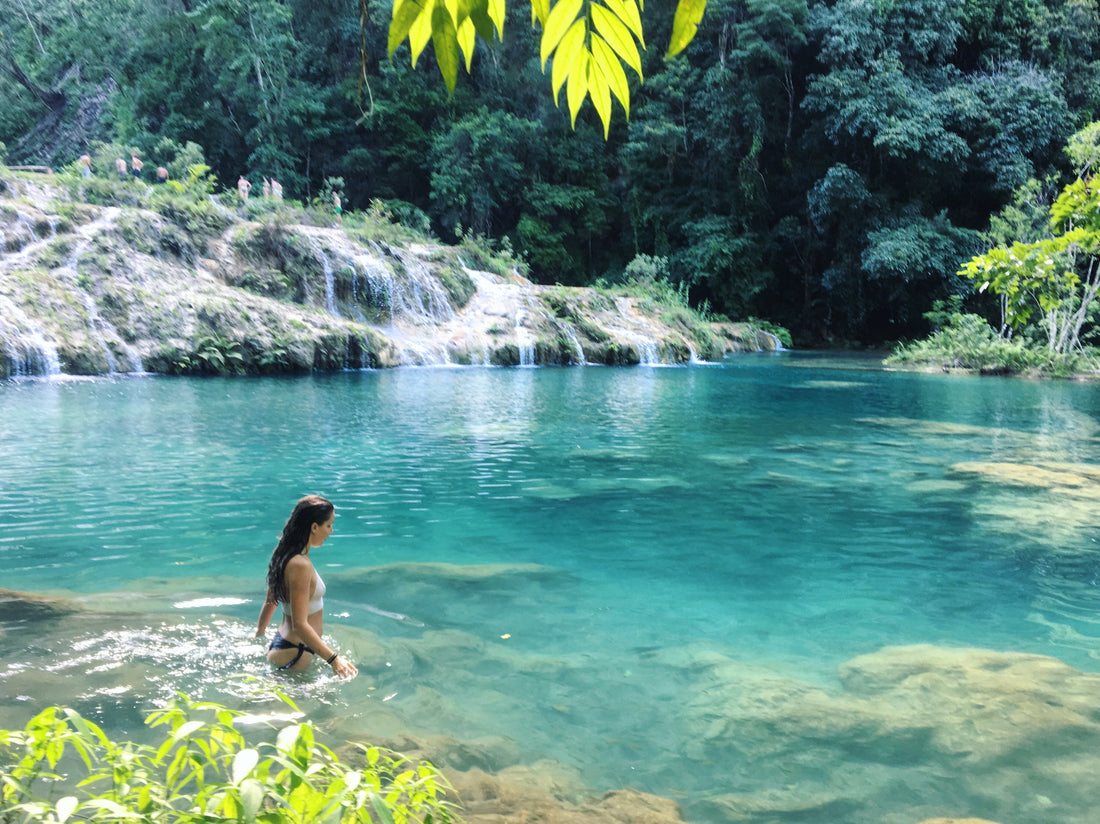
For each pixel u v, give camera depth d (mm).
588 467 9156
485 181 37625
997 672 3938
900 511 7371
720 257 36281
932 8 34812
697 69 37688
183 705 1578
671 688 3752
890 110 33531
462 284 25672
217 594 4746
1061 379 22438
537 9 1112
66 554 5582
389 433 11000
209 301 18938
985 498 7910
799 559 5941
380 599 4879
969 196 37000
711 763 3090
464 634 4355
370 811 2336
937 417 13953
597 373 21734
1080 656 4250
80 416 11555
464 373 20484
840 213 35250
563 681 3803
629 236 41312
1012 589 5328
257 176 36875
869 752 3180
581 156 40438
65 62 49406
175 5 39906
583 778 2943
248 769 1227
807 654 4238
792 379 21125
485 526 6691
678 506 7480
